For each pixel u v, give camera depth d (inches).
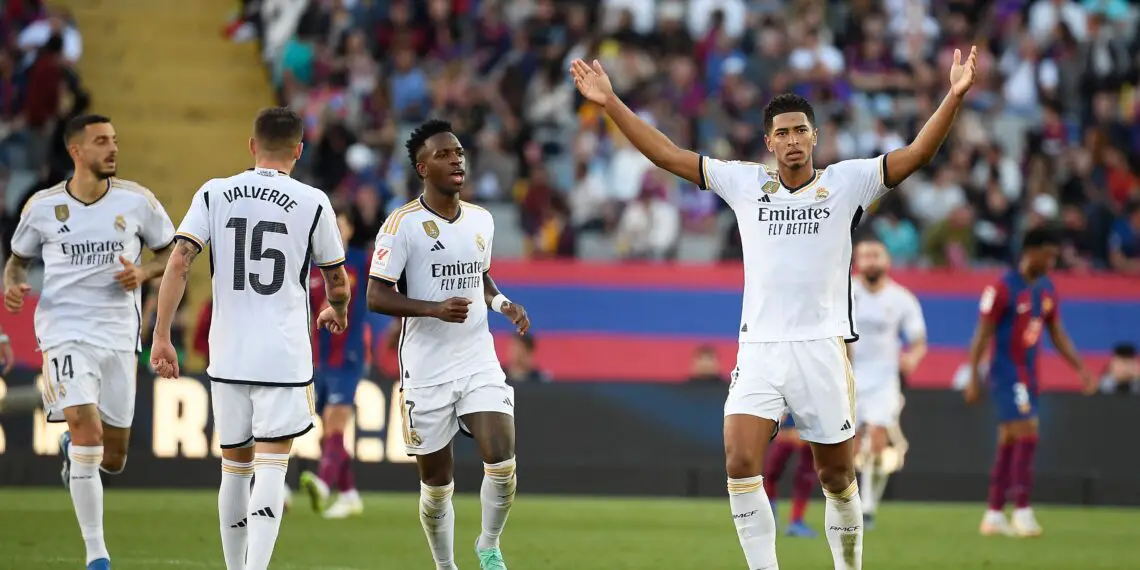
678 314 2177.7
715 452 1895.9
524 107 2659.9
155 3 2783.0
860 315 1588.3
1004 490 1531.7
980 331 1518.2
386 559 1185.4
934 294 2198.6
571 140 2632.9
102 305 1032.8
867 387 1588.3
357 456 1846.7
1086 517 1748.3
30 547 1207.6
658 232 2410.2
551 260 2194.9
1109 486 1903.3
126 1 2773.1
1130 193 2600.9
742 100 2625.5
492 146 2507.4
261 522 872.3
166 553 1188.5
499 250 2445.9
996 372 1525.6
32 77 2399.1
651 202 2422.5
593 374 2154.3
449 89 2588.6
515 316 981.8
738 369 871.7
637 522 1557.6
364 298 1492.4
